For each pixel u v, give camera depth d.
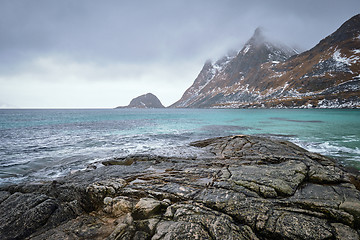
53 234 4.88
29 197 6.54
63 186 7.81
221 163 10.10
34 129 32.78
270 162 10.23
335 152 15.69
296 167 8.30
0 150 17.55
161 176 8.30
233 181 6.90
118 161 12.21
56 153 16.41
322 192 6.18
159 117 65.69
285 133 26.36
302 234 4.29
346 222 4.68
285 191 6.10
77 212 6.44
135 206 5.52
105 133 28.02
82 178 8.80
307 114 65.81
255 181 6.76
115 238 4.27
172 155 12.41
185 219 4.82
